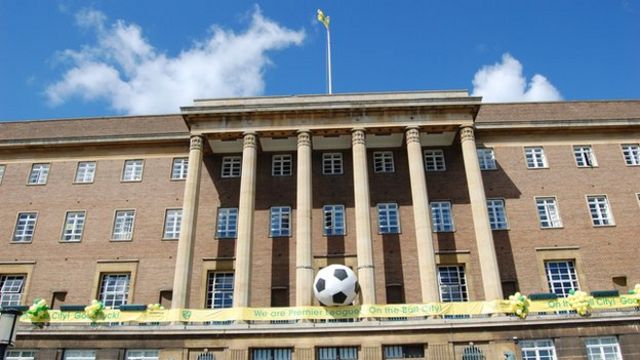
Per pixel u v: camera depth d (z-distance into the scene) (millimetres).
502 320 27281
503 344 26859
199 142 33906
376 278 32844
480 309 27766
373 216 34875
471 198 31812
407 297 32281
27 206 36625
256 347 27125
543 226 34375
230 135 34312
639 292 27719
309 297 29047
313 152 37281
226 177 36812
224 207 35781
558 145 37000
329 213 35156
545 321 27219
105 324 28000
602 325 27234
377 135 35250
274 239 34438
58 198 36812
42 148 38469
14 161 38281
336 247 33875
